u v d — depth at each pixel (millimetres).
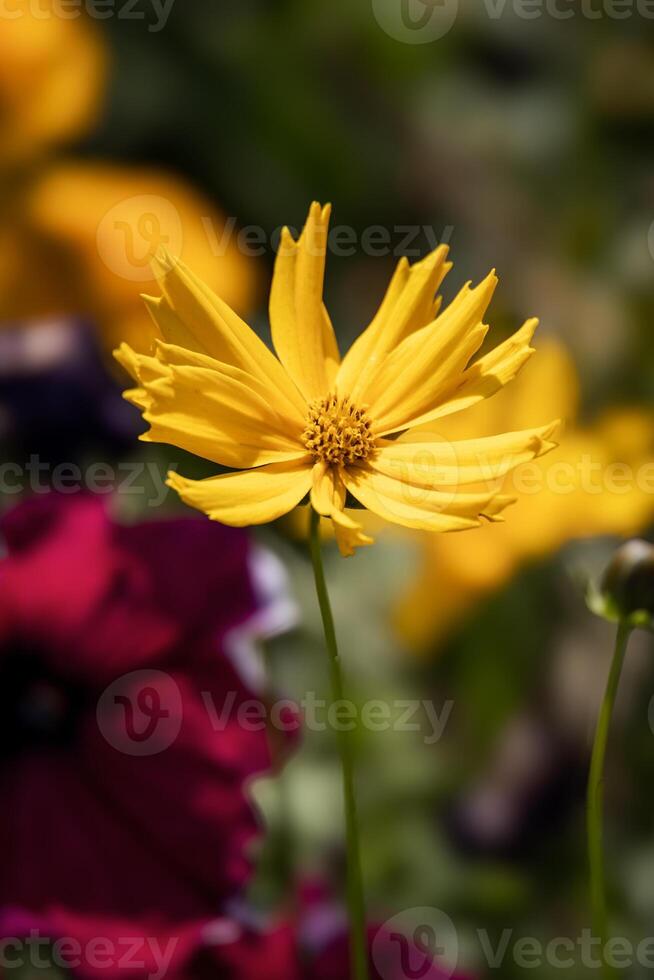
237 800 511
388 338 474
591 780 469
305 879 567
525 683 835
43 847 509
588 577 489
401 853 686
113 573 515
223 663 516
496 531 740
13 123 756
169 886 508
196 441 454
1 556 516
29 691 517
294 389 467
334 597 757
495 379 466
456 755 795
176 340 462
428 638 789
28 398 569
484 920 683
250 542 522
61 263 743
